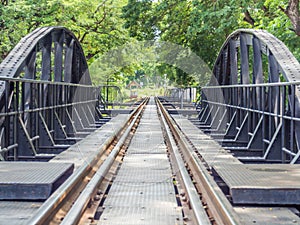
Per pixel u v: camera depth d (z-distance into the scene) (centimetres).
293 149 739
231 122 1226
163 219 429
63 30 1280
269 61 928
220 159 736
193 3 2206
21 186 458
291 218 392
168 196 519
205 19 2150
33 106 922
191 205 442
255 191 441
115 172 643
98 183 534
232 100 1306
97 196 499
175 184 580
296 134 713
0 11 2108
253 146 933
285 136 784
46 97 1050
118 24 3008
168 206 477
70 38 1418
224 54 1512
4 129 745
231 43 1350
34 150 852
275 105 841
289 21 1856
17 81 789
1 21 2131
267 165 598
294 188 441
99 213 451
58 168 555
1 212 408
